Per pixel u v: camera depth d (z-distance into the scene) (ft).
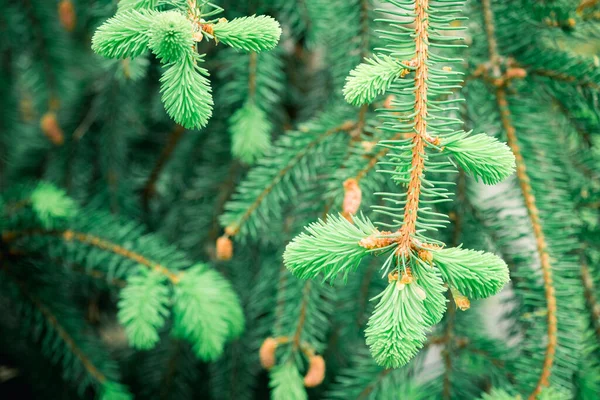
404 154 1.46
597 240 1.97
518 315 2.09
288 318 2.02
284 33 2.14
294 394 1.92
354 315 2.20
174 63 1.36
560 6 1.86
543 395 1.77
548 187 1.94
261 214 2.00
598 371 1.91
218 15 2.06
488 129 1.96
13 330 2.45
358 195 1.77
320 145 1.99
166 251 2.11
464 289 1.39
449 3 1.54
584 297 1.96
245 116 2.03
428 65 1.47
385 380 2.02
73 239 2.13
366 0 1.99
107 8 2.02
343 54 2.02
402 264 1.38
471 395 1.99
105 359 2.22
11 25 2.47
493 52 1.94
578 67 1.89
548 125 1.97
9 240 2.15
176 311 1.97
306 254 1.38
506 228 1.96
